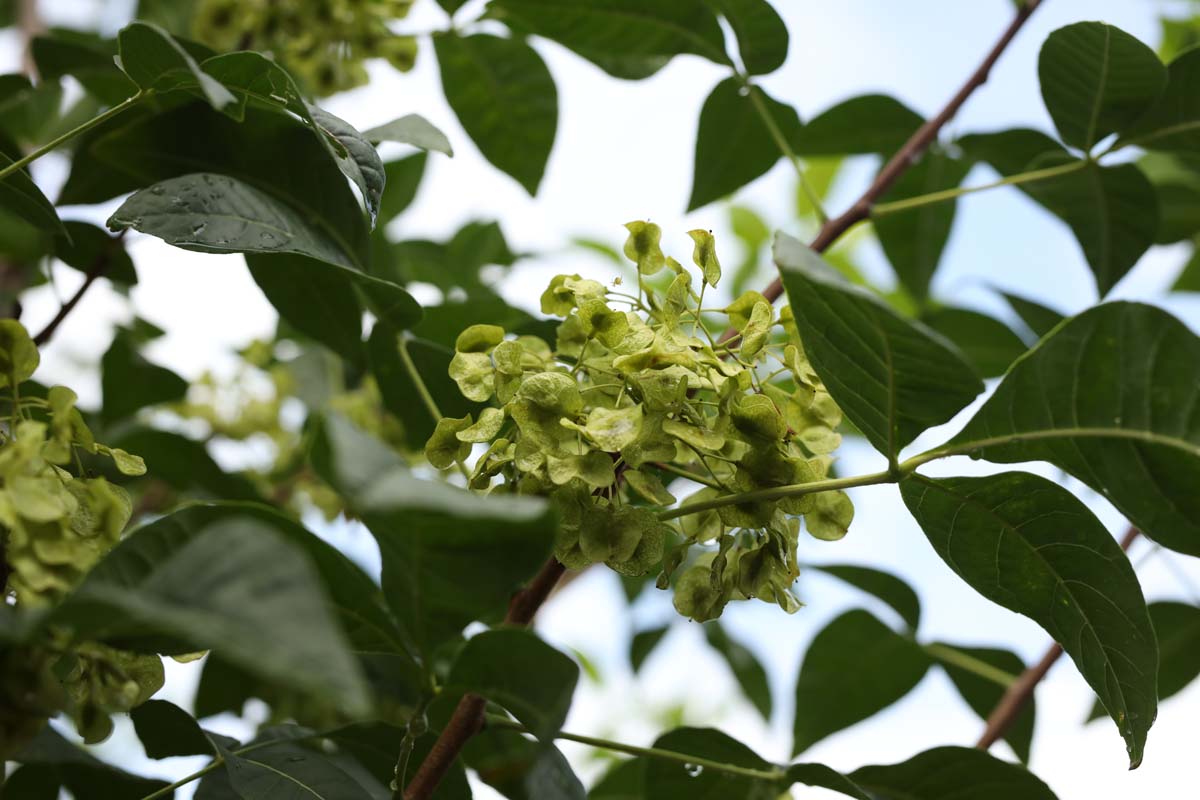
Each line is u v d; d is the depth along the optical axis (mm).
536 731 955
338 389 1384
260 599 852
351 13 1267
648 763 1106
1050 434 985
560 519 991
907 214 1375
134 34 1021
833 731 1329
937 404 979
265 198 1073
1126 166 1247
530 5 1227
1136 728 1019
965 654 1312
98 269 1157
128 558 939
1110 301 965
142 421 1354
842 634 1321
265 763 1035
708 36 1230
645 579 1437
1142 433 975
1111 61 1170
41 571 930
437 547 929
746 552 1009
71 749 1052
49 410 1021
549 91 1276
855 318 960
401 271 1369
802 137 1304
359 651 998
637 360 990
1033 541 1016
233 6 1287
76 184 1152
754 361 1023
